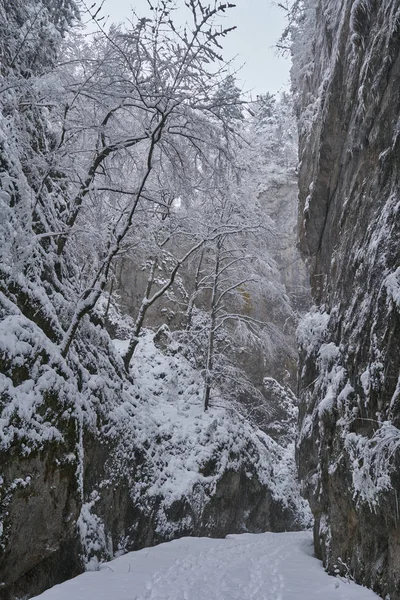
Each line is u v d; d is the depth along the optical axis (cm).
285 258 2864
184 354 2025
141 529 1153
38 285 894
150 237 1498
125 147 1053
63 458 739
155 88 976
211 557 1052
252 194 1866
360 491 699
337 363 930
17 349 682
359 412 775
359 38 990
